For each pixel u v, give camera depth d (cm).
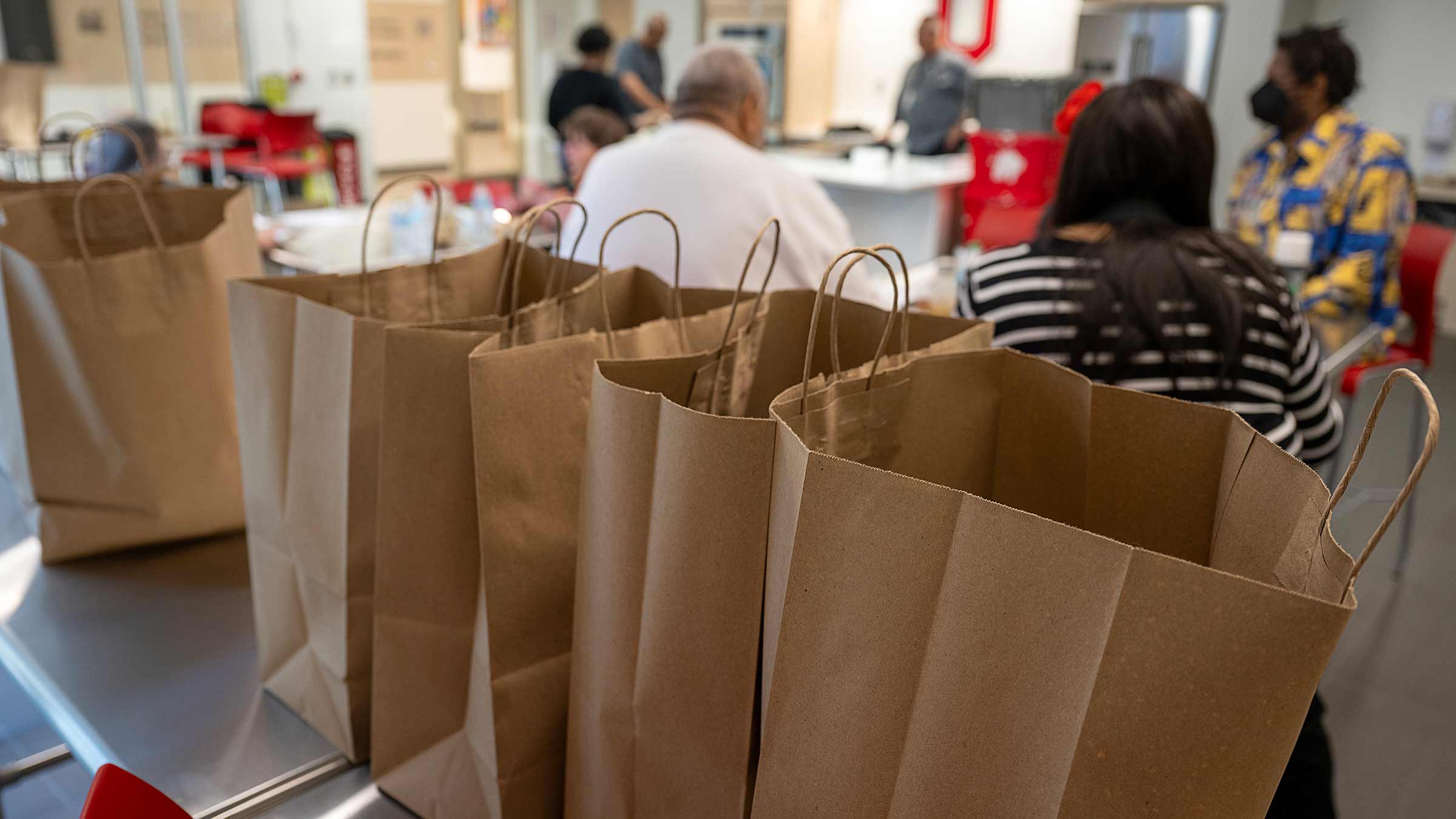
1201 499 65
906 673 52
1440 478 352
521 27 862
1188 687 44
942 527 49
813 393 59
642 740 66
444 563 74
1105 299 112
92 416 104
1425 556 298
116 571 111
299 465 81
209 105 647
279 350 80
